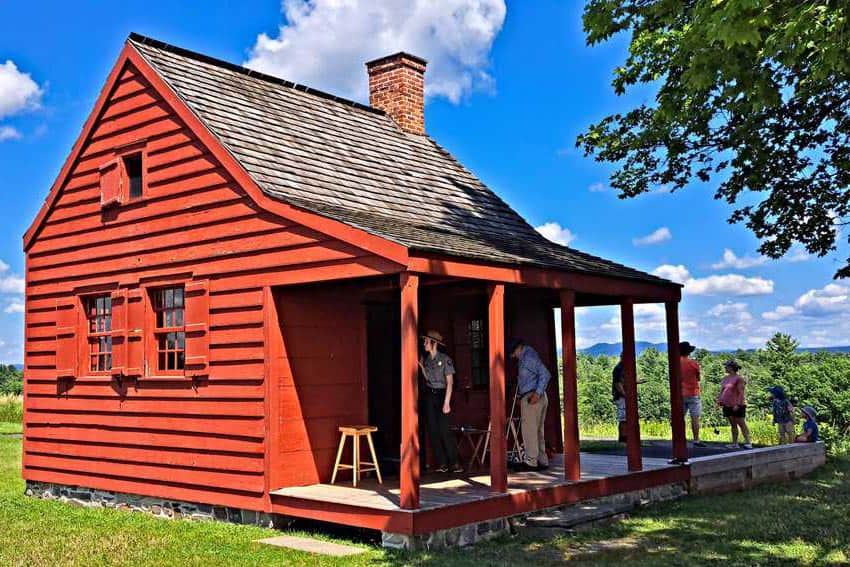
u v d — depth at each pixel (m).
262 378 10.44
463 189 15.52
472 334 13.68
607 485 11.54
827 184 13.27
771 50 7.59
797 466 15.64
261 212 10.60
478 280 10.17
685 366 16.86
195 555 8.85
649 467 12.62
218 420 10.92
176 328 11.73
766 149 12.39
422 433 12.44
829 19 7.40
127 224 12.48
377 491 10.15
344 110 15.47
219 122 11.70
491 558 8.63
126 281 12.41
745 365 46.91
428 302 12.87
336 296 11.30
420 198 13.66
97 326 13.26
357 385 11.48
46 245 13.86
